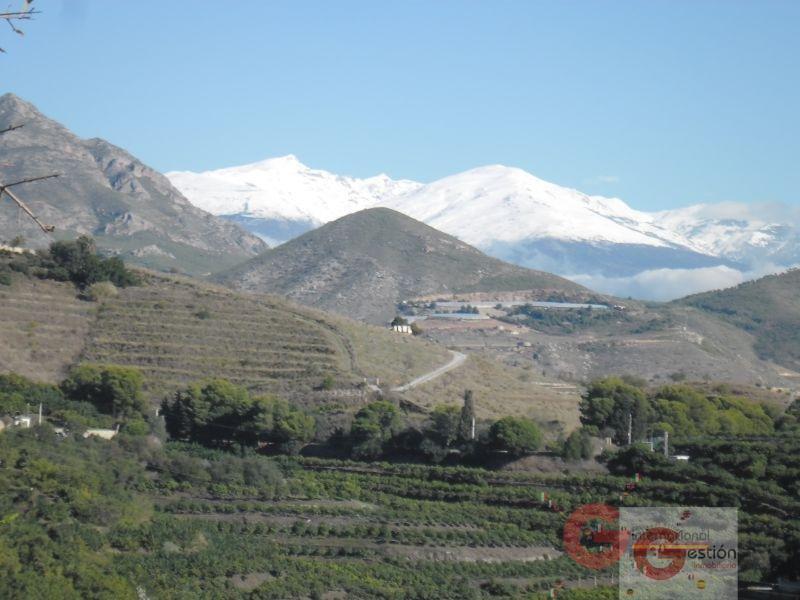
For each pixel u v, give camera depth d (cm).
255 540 17375
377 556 17488
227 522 18025
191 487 19500
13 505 16100
